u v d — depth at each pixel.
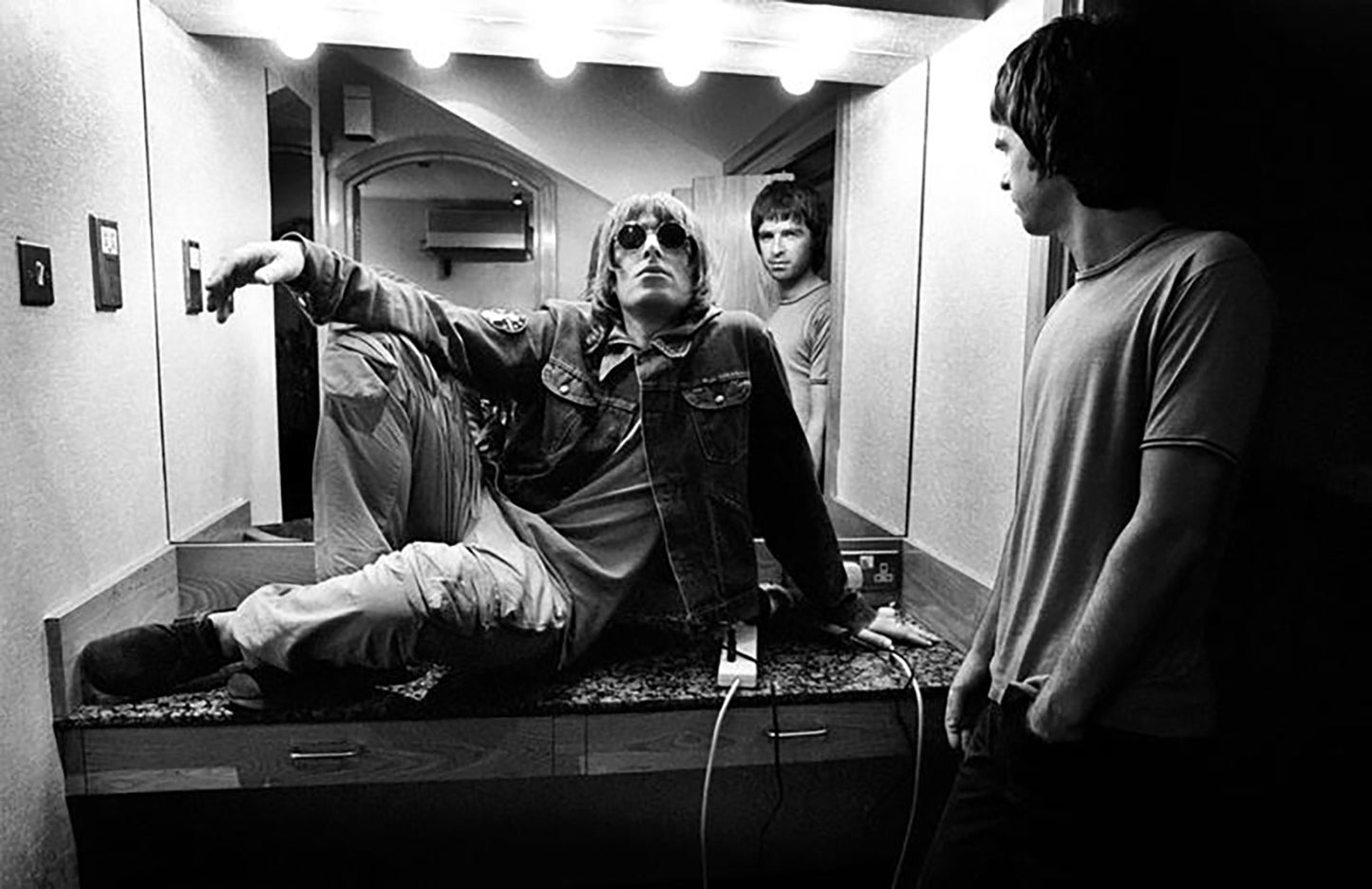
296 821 1.74
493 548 1.42
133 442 1.57
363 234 1.79
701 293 1.55
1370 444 1.46
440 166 1.79
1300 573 1.45
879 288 1.90
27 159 1.22
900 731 1.50
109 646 1.36
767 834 1.85
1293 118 1.42
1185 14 1.37
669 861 1.84
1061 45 1.03
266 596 1.39
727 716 1.45
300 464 1.77
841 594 1.65
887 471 1.90
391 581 1.31
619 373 1.53
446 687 1.44
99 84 1.44
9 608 1.20
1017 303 1.45
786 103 1.84
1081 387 1.04
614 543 1.51
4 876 1.18
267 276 1.34
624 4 1.58
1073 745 1.02
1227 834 1.45
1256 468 1.44
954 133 1.65
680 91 1.81
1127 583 0.94
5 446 1.19
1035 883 1.08
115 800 1.67
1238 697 1.45
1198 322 0.94
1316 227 1.43
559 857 1.81
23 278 1.21
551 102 1.79
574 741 1.42
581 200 1.82
